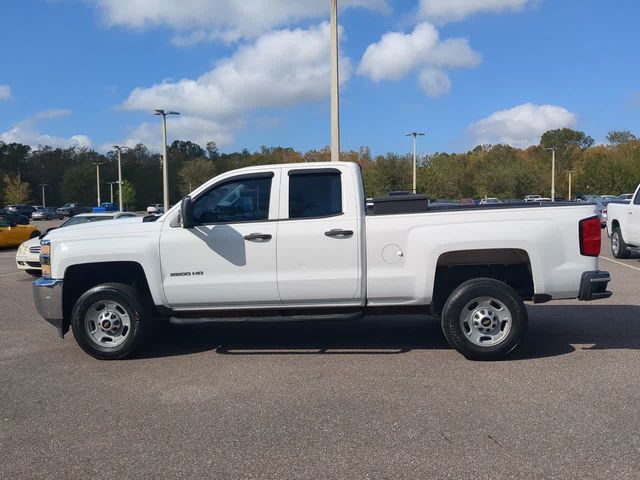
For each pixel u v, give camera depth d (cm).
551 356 639
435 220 621
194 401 526
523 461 395
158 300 648
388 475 381
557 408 487
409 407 497
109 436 454
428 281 621
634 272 1306
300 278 631
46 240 669
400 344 705
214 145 10850
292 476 383
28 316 942
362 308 648
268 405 511
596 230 621
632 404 493
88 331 659
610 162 8156
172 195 9900
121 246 645
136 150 11062
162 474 391
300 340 736
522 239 614
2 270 1658
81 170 10444
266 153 7731
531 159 9606
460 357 642
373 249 627
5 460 417
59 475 393
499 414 477
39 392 559
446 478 375
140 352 682
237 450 423
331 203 639
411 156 5631
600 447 414
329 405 506
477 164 9106
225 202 652
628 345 680
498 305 621
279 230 633
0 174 10062
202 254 641
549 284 618
